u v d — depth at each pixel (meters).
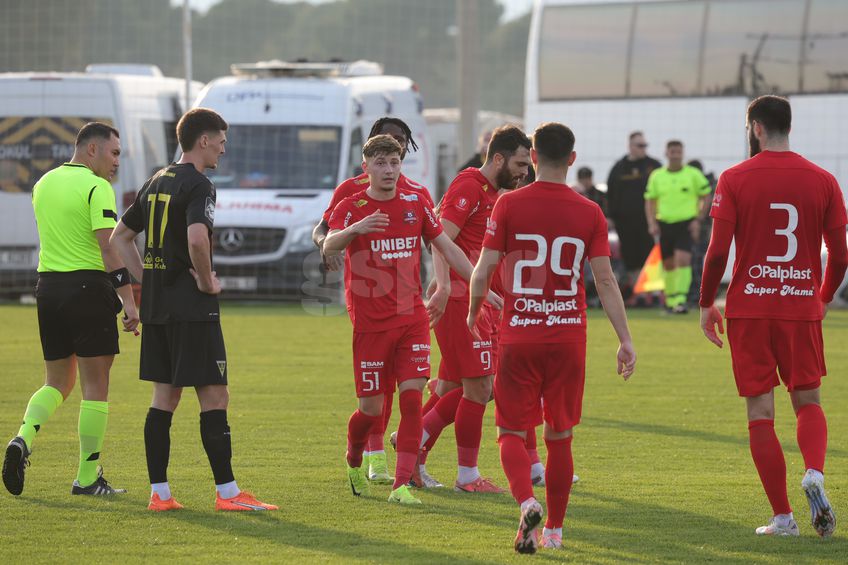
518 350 19.52
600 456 27.23
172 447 27.75
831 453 27.45
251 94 66.81
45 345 23.73
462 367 23.92
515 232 19.53
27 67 116.38
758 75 80.75
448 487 24.47
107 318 23.28
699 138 82.38
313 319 58.53
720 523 21.17
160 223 21.75
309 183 65.00
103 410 23.22
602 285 19.80
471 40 82.19
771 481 20.50
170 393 22.12
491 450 28.34
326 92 66.75
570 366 19.52
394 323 22.72
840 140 78.94
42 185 23.66
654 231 61.62
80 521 20.97
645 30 83.19
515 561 18.67
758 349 20.86
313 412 32.84
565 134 19.61
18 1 114.81
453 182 24.78
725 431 30.42
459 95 82.56
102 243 22.98
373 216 21.84
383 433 25.16
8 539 19.77
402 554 19.06
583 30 84.62
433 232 22.89
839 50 78.81
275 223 63.16
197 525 20.77
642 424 31.44
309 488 23.89
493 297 22.86
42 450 27.27
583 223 19.53
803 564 18.55
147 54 157.88
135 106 68.50
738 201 21.00
